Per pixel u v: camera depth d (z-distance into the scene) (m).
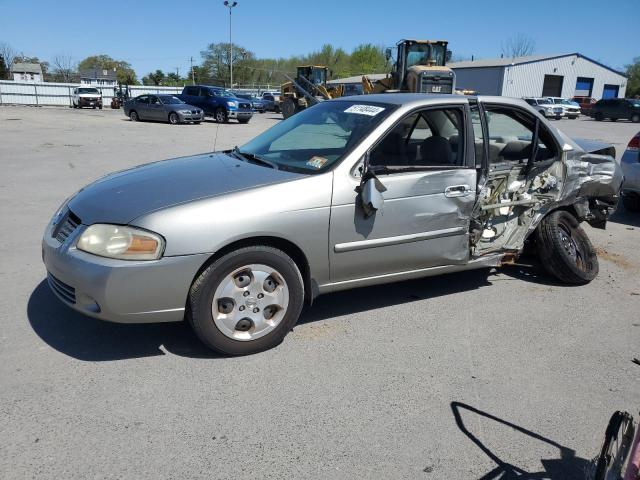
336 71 91.06
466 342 3.99
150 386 3.24
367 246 3.91
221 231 3.34
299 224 3.59
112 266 3.18
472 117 4.41
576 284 5.25
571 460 2.79
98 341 3.75
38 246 5.78
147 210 3.32
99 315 3.28
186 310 3.44
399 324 4.24
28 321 4.01
